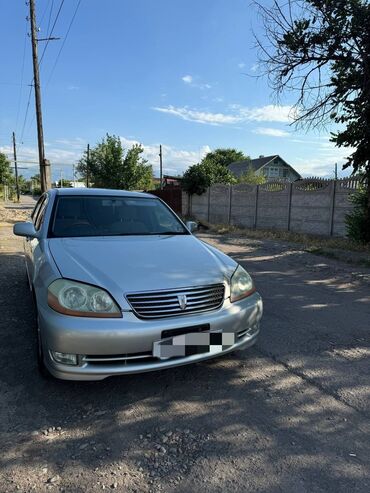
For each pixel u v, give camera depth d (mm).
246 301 3236
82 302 2701
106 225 4082
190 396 2996
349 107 9492
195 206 21953
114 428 2594
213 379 3258
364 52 8633
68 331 2619
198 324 2848
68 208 4172
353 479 2156
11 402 2863
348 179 12742
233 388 3121
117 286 2758
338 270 7902
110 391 3039
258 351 3826
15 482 2102
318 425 2654
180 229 4430
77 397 2947
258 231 14883
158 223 4367
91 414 2742
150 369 2736
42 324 2803
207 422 2674
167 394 3018
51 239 3717
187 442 2461
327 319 4855
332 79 9188
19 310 4824
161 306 2777
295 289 6434
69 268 2934
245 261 9164
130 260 3131
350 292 6270
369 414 2789
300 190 14586
